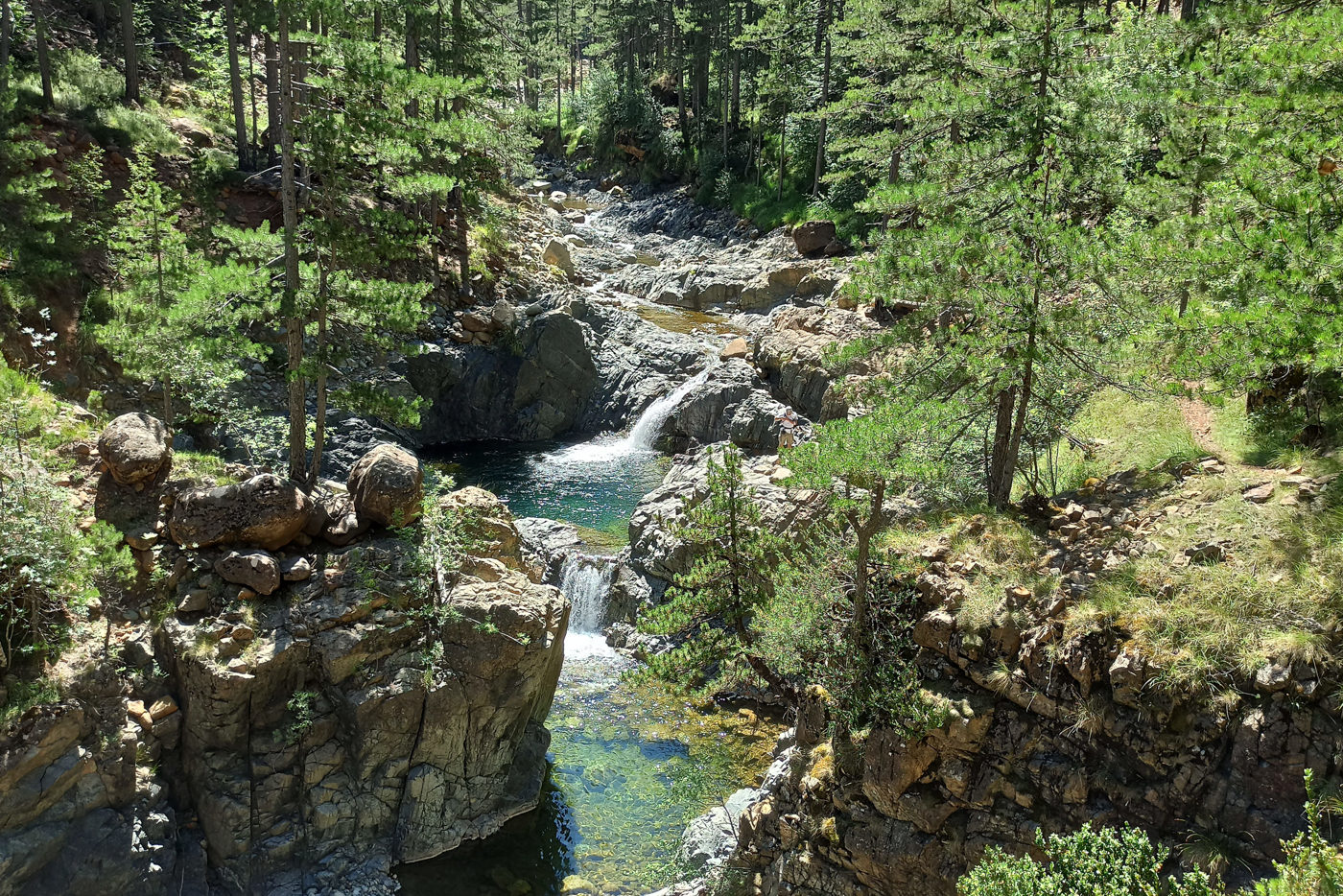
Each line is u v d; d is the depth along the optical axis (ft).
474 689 57.00
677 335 139.64
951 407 55.98
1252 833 35.88
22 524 49.80
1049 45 57.06
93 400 88.38
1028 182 53.98
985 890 31.53
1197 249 43.47
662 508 85.56
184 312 63.77
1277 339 37.68
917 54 103.24
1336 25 40.09
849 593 50.75
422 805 56.29
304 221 62.39
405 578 58.39
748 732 68.08
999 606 45.03
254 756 53.47
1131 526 48.52
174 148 128.98
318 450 66.74
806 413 111.65
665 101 262.26
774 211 191.62
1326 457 48.06
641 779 63.26
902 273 54.34
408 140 63.41
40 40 120.88
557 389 130.72
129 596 56.44
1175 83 50.49
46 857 46.68
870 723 45.88
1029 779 41.63
